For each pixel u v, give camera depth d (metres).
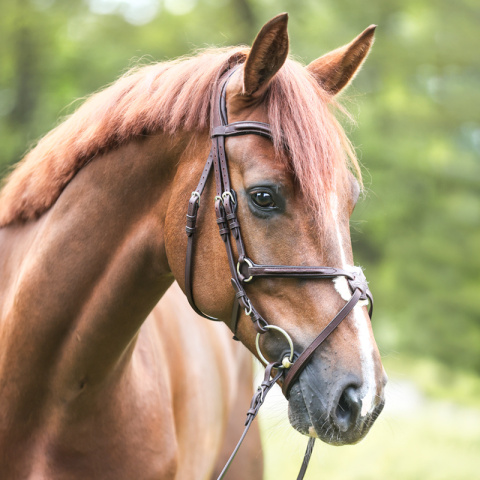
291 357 2.70
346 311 2.64
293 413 2.74
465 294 20.78
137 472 3.31
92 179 3.16
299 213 2.70
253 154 2.75
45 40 20.48
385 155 20.61
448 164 21.53
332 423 2.59
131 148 3.10
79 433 3.18
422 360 22.52
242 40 21.00
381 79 21.62
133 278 3.11
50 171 3.29
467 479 9.20
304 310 2.70
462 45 20.81
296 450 3.03
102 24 20.91
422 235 21.27
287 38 2.70
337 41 19.78
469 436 12.45
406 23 22.12
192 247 2.92
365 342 2.63
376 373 2.60
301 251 2.69
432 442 11.69
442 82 22.09
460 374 21.56
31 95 20.56
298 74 2.87
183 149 3.01
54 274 3.13
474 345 20.56
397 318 21.28
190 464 3.99
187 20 21.25
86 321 3.10
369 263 22.39
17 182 3.47
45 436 3.20
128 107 3.12
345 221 2.78
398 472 9.38
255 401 2.69
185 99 2.99
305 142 2.69
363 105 20.33
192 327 4.36
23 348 3.15
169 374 3.79
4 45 20.17
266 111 2.83
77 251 3.12
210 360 4.44
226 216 2.78
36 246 3.23
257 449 5.25
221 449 5.09
